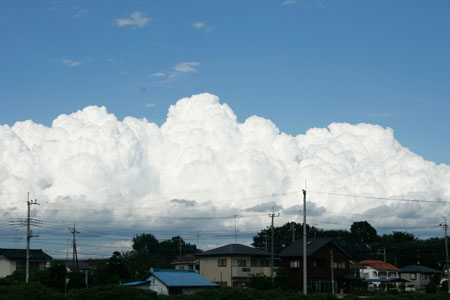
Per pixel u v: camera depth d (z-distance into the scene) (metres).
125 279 73.62
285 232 136.75
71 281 69.88
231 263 75.12
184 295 45.97
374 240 138.50
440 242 123.62
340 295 75.12
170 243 153.88
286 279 71.69
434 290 80.75
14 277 70.94
